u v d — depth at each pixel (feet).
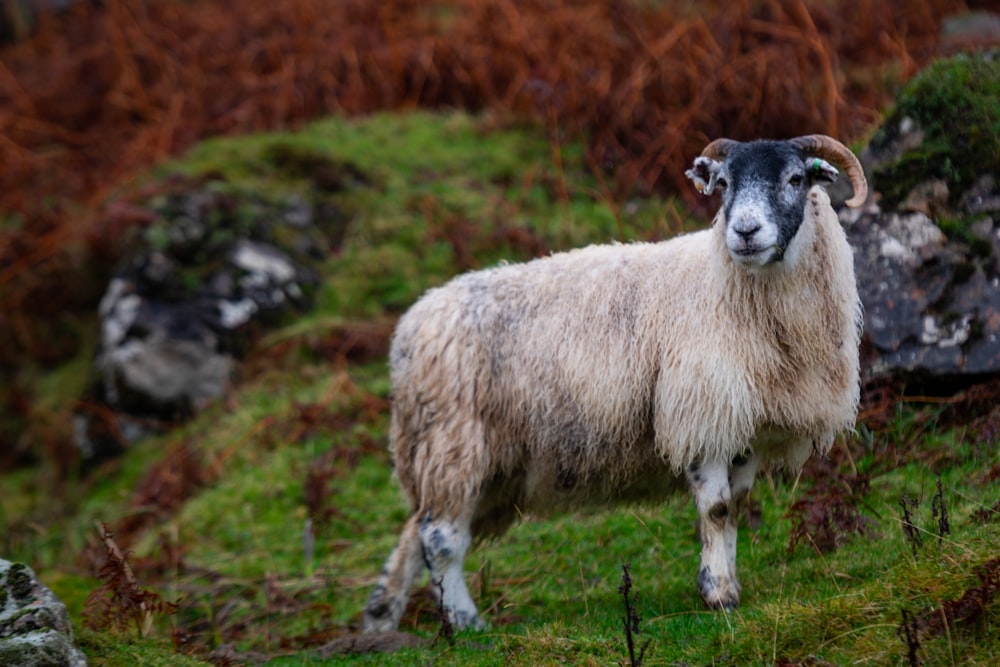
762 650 22.53
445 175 58.08
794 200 26.12
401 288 52.54
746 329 26.50
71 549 44.88
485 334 29.58
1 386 59.00
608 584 31.22
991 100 35.12
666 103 55.57
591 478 29.35
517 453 29.84
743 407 26.45
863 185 26.76
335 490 41.24
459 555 29.60
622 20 61.26
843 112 47.09
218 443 46.57
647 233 46.37
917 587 22.54
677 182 50.98
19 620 22.30
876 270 34.50
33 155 70.54
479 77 64.08
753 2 58.95
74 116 73.72
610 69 58.44
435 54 65.98
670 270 28.19
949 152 34.78
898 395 33.58
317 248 56.13
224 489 43.09
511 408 29.40
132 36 77.36
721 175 26.84
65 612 23.18
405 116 64.28
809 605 23.47
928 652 20.81
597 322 28.53
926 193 34.65
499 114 61.72
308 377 49.32
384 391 46.50
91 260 61.11
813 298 26.53
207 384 51.88
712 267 26.99
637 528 33.96
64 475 53.11
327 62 67.67
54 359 59.57
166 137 65.82
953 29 55.62
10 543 45.47
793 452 28.17
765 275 26.16
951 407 33.09
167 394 51.85
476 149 59.57
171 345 52.01
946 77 35.94
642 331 27.94
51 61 81.97
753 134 49.88
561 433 28.96
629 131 55.26
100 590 28.04
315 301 54.08
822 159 27.32
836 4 58.54
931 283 33.81
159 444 51.01
